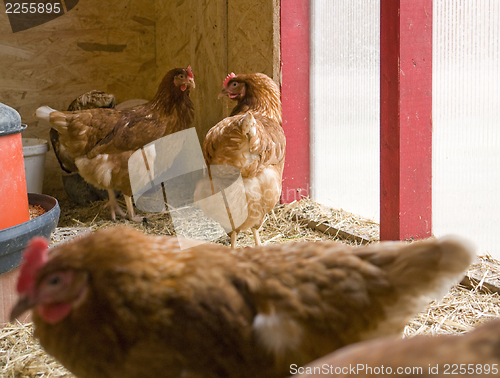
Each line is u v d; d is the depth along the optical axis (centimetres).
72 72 572
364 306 130
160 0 592
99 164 409
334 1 388
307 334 129
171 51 582
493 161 279
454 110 304
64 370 214
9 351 233
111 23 585
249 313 128
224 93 371
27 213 274
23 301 118
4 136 251
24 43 543
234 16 455
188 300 123
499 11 263
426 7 302
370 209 383
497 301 260
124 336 120
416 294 131
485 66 277
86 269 120
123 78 604
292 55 421
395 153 318
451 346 64
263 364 128
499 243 284
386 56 312
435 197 332
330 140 419
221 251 148
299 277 133
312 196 454
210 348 123
